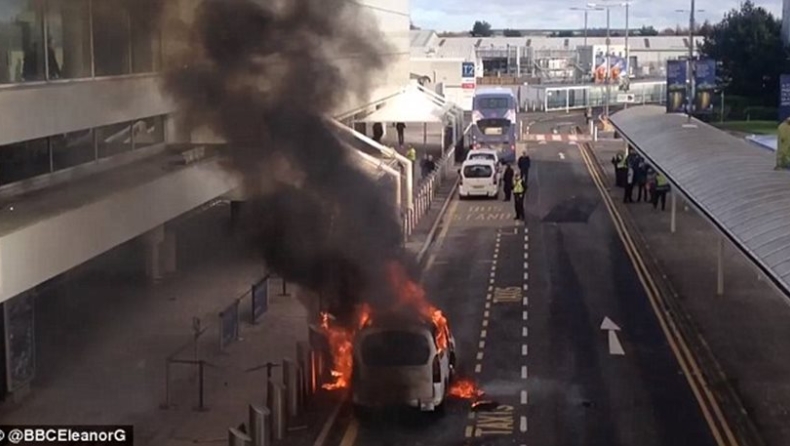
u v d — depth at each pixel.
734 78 86.25
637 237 38.34
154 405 19.67
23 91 19.30
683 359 23.08
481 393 20.81
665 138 43.31
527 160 51.16
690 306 27.92
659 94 114.31
